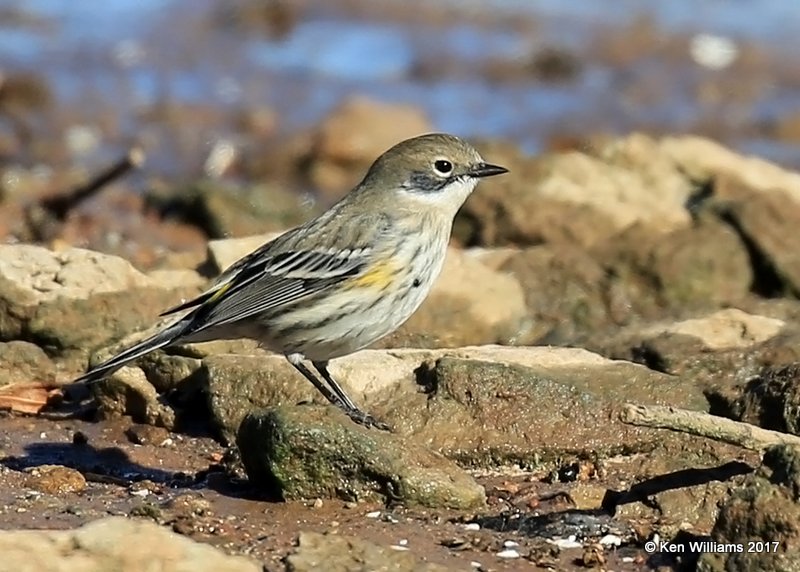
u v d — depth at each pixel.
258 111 29.72
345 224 13.70
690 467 12.88
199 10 36.59
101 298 15.82
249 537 11.49
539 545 11.56
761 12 36.12
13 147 26.94
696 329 15.48
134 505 12.32
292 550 11.00
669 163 22.11
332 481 12.20
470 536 11.68
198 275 16.98
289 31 35.34
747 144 28.59
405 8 36.75
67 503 12.31
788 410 13.40
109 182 22.59
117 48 33.50
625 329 16.30
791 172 24.30
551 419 13.37
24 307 15.71
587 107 30.53
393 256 13.62
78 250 16.36
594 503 12.30
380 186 14.09
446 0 37.19
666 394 13.94
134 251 21.05
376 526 11.79
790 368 13.66
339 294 13.48
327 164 26.47
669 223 20.30
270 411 12.34
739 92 31.56
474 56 33.53
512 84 31.91
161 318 15.73
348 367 14.09
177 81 31.61
